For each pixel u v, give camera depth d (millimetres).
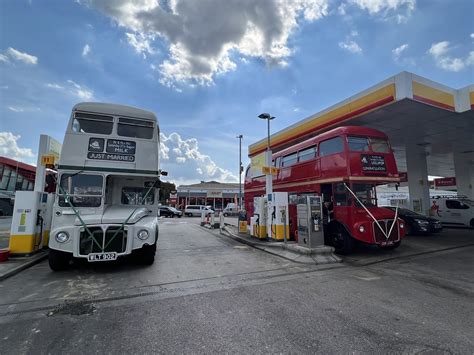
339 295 4922
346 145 8758
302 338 3352
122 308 4309
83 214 6582
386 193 21938
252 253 9133
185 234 14984
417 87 9242
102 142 7152
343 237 8883
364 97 10453
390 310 4227
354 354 2998
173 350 3084
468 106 10281
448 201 17562
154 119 7871
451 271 6730
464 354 3004
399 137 14750
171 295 4914
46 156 7363
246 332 3508
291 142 15234
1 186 17125
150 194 7879
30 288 5270
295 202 11203
